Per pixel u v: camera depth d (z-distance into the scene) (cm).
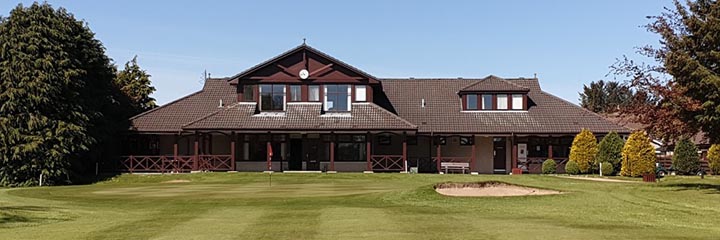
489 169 4119
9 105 3266
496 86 4200
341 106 4000
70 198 2206
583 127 3959
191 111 4178
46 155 3297
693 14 2108
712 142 2188
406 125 3756
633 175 3441
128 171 3884
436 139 4103
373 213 1627
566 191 2139
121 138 4094
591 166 3709
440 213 1631
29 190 2694
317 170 3984
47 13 3491
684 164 3859
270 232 1291
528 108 4209
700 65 2017
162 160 3888
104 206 1931
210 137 4088
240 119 3831
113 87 4400
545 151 4106
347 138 4028
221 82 4528
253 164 4012
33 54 3369
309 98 4003
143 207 1891
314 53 4006
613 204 1802
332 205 1862
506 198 1953
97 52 3884
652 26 2159
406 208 1762
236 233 1285
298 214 1622
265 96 3997
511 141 4078
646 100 2219
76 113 3450
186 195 2294
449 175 3441
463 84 4538
